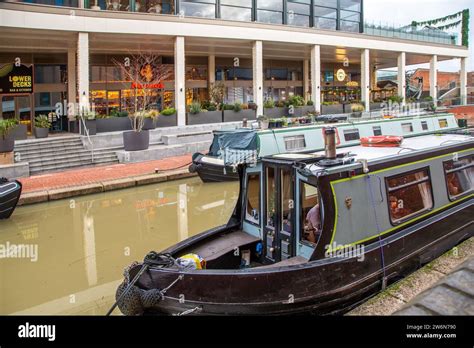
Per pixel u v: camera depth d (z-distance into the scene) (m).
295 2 24.81
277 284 4.91
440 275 5.09
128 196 12.75
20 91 21.06
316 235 5.48
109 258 8.15
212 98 24.55
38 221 10.44
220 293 4.90
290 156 6.09
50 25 17.19
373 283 5.60
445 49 32.88
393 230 5.97
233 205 11.80
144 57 23.36
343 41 26.11
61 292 6.68
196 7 21.53
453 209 7.12
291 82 30.81
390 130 12.25
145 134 17.16
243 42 23.19
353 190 5.50
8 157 14.49
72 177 14.03
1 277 7.27
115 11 18.50
